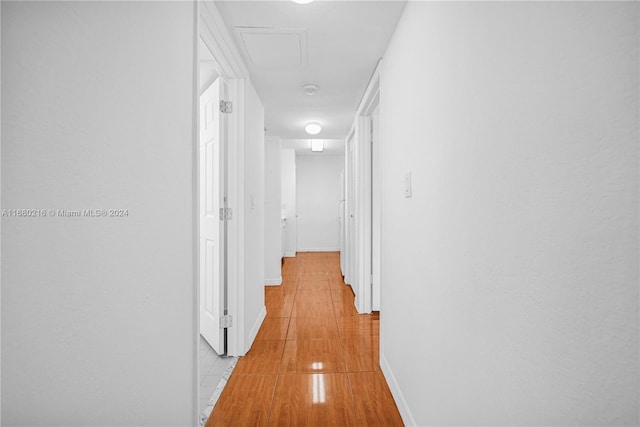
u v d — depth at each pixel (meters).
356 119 3.47
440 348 1.20
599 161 0.53
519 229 0.73
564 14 0.60
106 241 0.82
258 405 1.81
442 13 1.17
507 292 0.78
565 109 0.60
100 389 0.80
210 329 2.54
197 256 1.38
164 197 1.11
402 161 1.74
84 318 0.75
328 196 7.93
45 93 0.65
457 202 1.05
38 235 0.64
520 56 0.72
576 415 0.58
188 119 1.32
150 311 1.02
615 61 0.50
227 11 1.72
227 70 2.16
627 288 0.49
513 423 0.76
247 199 2.47
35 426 0.63
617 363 0.51
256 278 2.88
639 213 0.47
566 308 0.60
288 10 1.71
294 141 6.11
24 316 0.61
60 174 0.68
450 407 1.12
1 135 0.58
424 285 1.38
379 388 1.98
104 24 0.81
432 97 1.27
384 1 1.63
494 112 0.83
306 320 3.18
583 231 0.56
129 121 0.90
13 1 0.59
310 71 2.49
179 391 1.23
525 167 0.71
